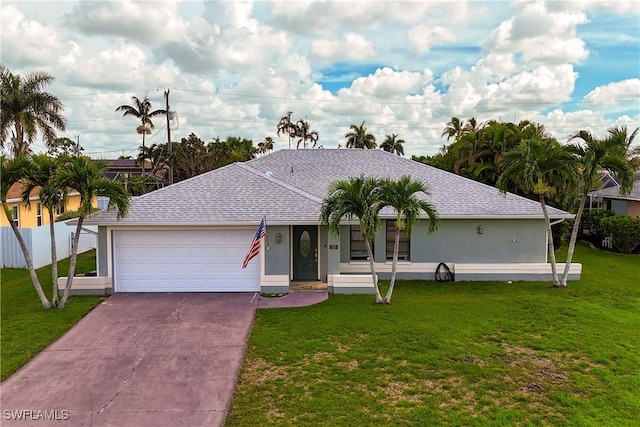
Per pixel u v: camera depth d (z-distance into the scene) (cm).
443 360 938
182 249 1520
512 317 1227
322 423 703
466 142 2873
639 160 2991
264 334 1107
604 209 3152
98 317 1252
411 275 1719
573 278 1689
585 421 702
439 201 1759
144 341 1073
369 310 1299
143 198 1597
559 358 951
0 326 1163
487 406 750
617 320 1203
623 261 2164
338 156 2205
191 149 4831
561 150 1468
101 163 1306
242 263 1527
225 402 783
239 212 1524
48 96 3170
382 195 1320
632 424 694
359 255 1734
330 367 909
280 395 799
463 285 1630
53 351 1016
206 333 1123
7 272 1859
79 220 1319
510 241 1711
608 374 872
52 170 1255
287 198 1616
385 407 747
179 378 879
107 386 851
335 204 1320
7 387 848
